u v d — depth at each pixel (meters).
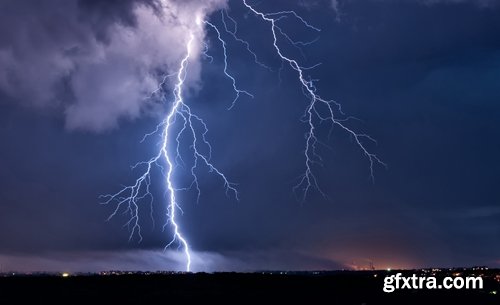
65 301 35.34
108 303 34.56
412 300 36.59
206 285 45.69
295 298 37.38
